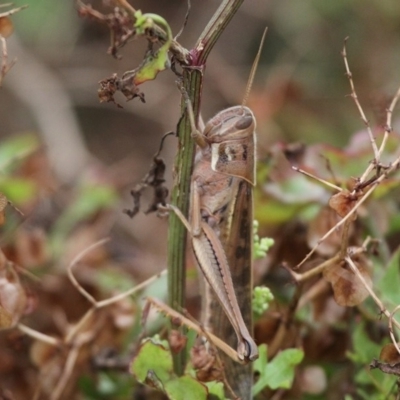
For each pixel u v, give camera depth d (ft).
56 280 2.12
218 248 1.96
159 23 1.86
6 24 1.92
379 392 2.00
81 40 3.43
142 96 1.88
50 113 3.02
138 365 1.92
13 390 2.06
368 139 2.10
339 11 3.34
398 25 3.28
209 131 1.97
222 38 3.64
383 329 2.02
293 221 2.09
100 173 2.28
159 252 2.49
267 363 1.97
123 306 2.07
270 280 2.10
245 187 1.97
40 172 2.24
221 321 1.97
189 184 1.93
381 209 2.09
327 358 2.05
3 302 1.95
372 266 2.01
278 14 3.53
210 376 1.93
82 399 2.07
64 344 2.04
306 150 2.10
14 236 2.14
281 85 2.59
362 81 3.14
